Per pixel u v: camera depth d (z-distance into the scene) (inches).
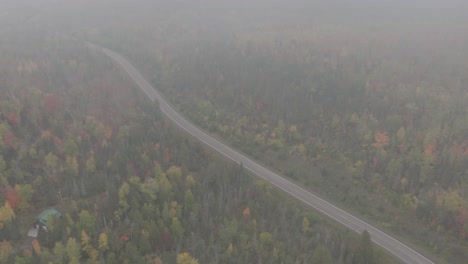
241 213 4158.5
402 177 4608.8
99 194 4379.9
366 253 3412.9
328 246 3676.2
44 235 3631.9
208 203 4089.6
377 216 4308.6
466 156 4564.5
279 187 4805.6
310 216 4222.4
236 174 4574.3
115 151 4840.1
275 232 3816.4
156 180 4254.4
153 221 3676.2
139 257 3383.4
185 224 3850.9
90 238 3607.3
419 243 3924.7
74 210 3944.4
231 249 3570.4
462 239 3853.3
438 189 4392.2
